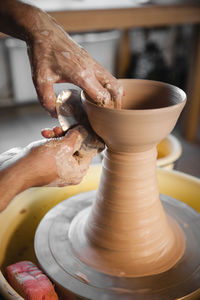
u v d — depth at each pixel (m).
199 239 0.95
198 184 1.21
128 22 2.04
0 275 0.82
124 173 0.82
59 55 0.76
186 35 3.07
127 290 0.78
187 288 0.80
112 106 0.79
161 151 1.60
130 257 0.83
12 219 1.10
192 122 2.72
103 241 0.86
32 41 0.78
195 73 2.56
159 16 2.11
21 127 2.91
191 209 1.06
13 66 3.10
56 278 0.83
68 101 0.85
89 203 1.10
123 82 0.91
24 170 0.74
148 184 0.84
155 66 3.12
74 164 0.80
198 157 2.49
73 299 0.80
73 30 1.91
